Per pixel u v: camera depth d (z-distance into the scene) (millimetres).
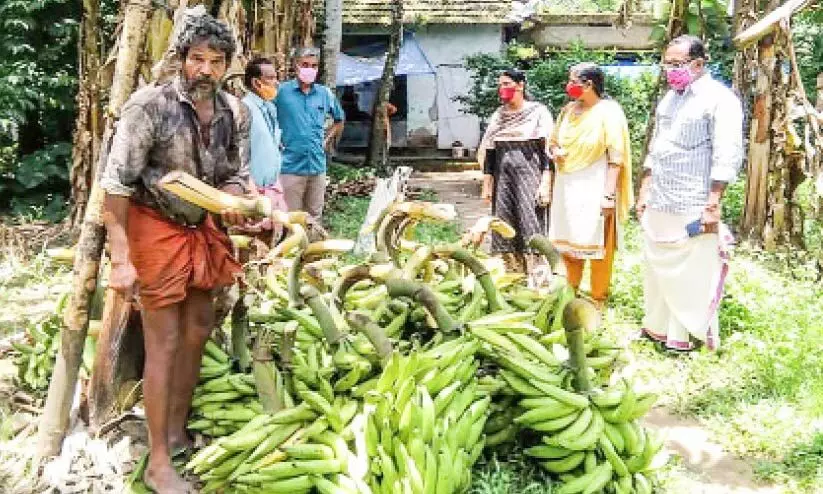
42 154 11094
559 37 20703
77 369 4016
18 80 10508
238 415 3900
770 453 4785
